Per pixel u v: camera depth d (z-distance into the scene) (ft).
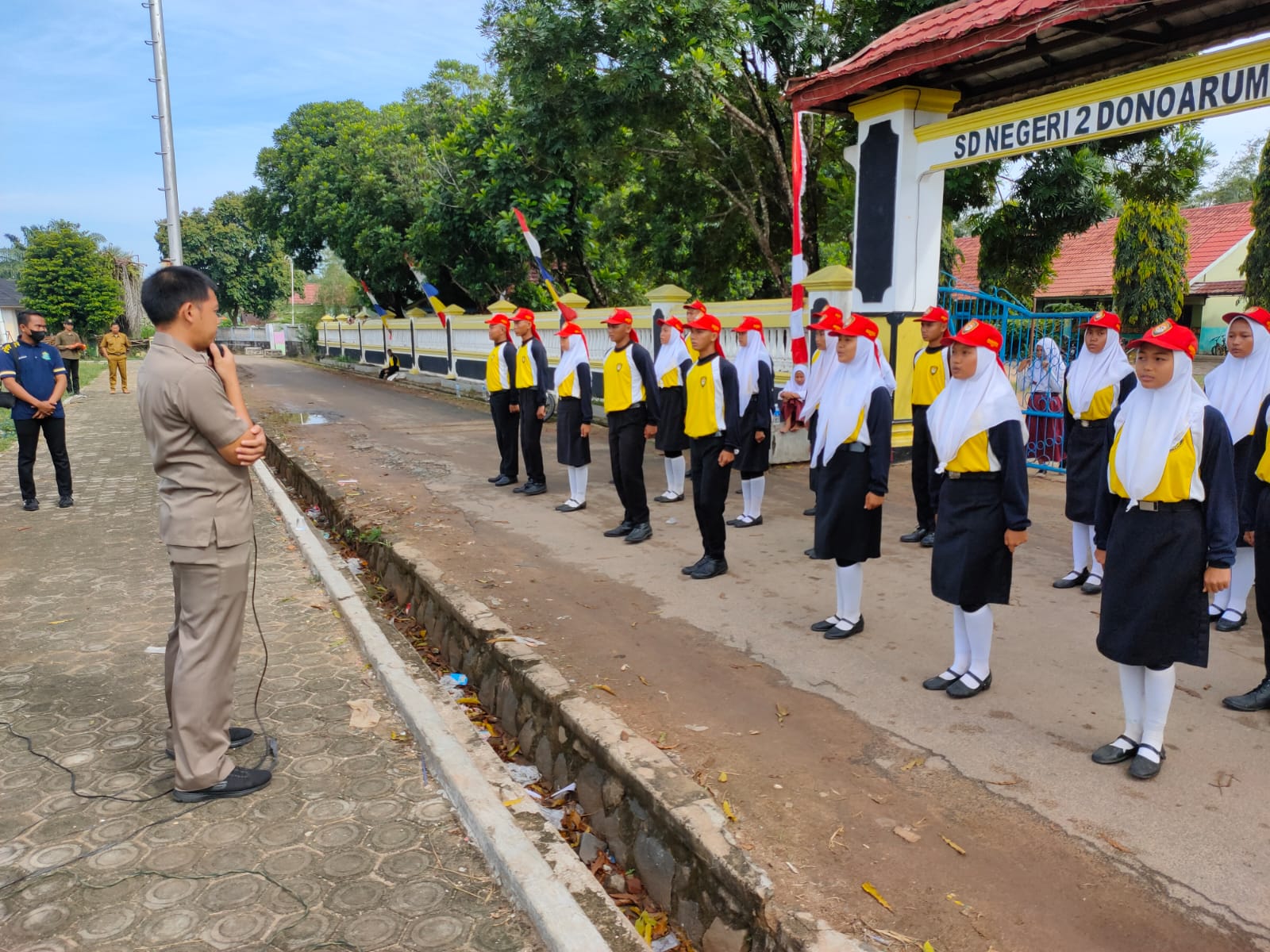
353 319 110.42
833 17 44.21
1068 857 10.05
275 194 112.57
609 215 62.75
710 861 9.97
